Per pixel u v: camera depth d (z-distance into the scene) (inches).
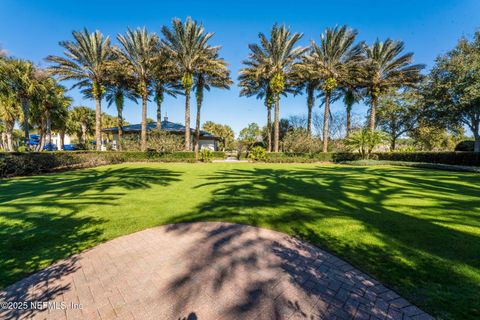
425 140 1042.1
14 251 124.0
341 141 928.9
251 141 1342.3
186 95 845.2
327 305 81.2
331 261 112.3
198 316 76.5
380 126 1082.1
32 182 343.3
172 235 147.2
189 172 481.4
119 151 792.3
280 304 82.1
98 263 112.8
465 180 357.1
